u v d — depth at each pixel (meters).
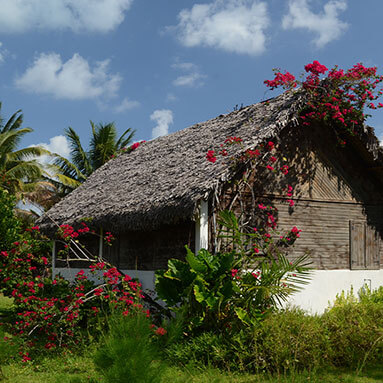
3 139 25.61
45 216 14.11
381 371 6.94
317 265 10.84
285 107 10.33
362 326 7.44
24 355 7.34
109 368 3.65
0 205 11.04
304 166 10.95
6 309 13.38
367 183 12.08
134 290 8.79
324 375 6.57
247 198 9.89
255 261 8.80
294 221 10.63
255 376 6.45
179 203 8.55
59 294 9.81
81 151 29.53
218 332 7.62
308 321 7.33
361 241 11.72
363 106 10.64
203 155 10.59
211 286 8.08
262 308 7.79
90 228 11.63
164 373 3.75
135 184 11.66
